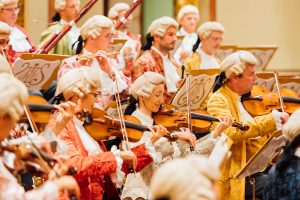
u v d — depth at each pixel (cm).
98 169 928
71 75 971
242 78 1212
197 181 567
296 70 2184
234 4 2164
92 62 1212
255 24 2178
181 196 565
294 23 2200
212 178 575
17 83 703
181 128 1136
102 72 1216
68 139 944
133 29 2130
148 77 1140
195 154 1112
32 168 723
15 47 1381
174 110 1167
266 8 2192
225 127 1130
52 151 833
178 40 1545
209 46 1497
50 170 731
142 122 1130
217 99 1198
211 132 1169
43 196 668
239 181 1155
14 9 1370
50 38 1372
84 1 1870
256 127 1159
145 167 1066
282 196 848
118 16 1733
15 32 1392
